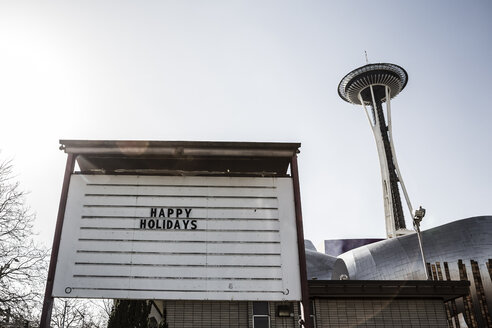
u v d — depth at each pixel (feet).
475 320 187.73
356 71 353.72
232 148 26.71
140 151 26.43
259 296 23.22
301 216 25.13
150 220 24.59
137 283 23.11
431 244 216.54
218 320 62.08
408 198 302.25
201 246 24.11
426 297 65.36
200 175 25.86
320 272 224.94
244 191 25.62
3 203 75.41
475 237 207.72
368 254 227.40
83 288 22.88
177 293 23.00
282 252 24.27
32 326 77.10
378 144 330.75
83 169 28.48
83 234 24.06
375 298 65.05
